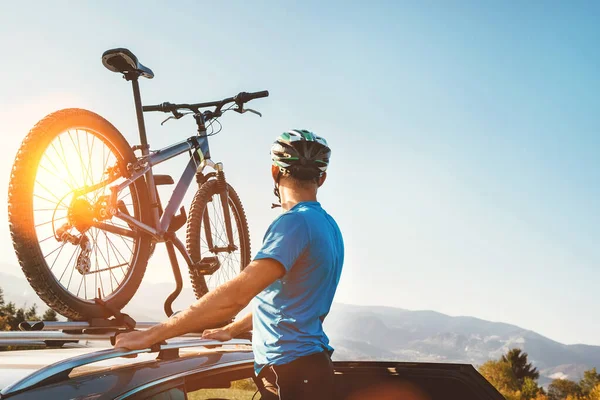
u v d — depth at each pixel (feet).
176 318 6.79
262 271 6.97
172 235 12.51
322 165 8.27
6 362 6.21
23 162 8.71
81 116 10.20
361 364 9.10
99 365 6.56
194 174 15.03
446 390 8.66
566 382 227.61
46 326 7.95
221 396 8.33
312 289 7.54
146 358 7.39
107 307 9.73
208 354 8.68
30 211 8.63
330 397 7.54
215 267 13.48
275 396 7.52
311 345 7.50
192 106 16.10
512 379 216.33
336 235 8.13
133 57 11.79
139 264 11.27
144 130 12.31
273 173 8.54
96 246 10.09
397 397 8.93
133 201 11.69
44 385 5.38
